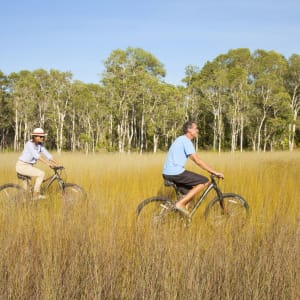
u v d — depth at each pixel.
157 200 4.87
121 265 3.32
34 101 54.66
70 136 64.88
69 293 2.96
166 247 3.47
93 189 6.79
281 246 3.54
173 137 53.44
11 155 15.14
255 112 56.09
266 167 9.74
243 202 5.23
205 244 3.68
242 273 3.22
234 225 4.18
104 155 15.23
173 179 5.13
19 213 4.39
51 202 5.55
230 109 53.91
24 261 3.26
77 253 3.35
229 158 12.27
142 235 3.76
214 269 3.21
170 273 3.14
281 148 59.66
